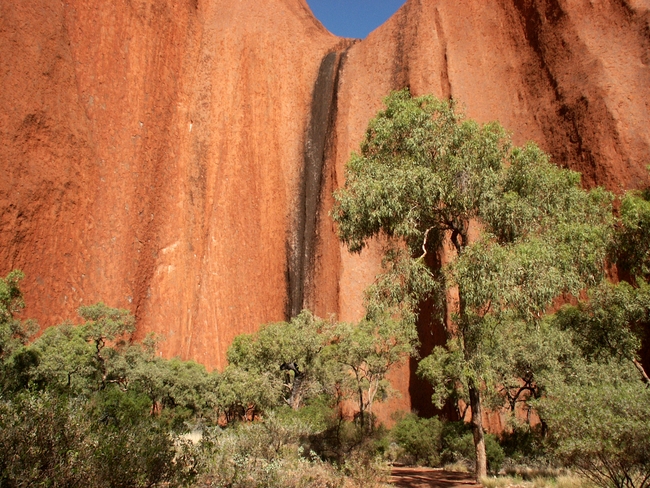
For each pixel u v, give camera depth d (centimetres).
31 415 543
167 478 663
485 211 1268
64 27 3772
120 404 1290
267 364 2077
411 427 2005
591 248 1445
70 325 2408
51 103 3519
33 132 3381
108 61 3972
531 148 1388
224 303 3934
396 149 1383
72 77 3706
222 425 2241
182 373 2503
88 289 3422
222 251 4075
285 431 1174
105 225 3625
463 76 3844
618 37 3272
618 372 1344
